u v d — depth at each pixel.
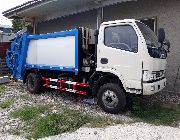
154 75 6.16
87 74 7.28
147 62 5.84
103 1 10.84
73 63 7.27
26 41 9.02
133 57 5.96
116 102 6.28
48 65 8.17
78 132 5.04
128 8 10.57
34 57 8.77
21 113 6.14
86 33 7.20
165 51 7.15
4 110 6.64
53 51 7.92
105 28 6.49
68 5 12.23
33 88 8.84
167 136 4.86
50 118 5.51
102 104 6.54
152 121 5.84
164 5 9.52
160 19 9.65
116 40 6.30
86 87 7.21
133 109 6.49
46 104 7.24
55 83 8.27
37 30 15.67
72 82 7.56
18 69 9.71
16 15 14.70
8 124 5.54
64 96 8.41
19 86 10.40
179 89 9.21
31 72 9.16
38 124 5.33
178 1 9.15
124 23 6.16
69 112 6.31
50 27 14.70
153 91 6.00
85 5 11.91
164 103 7.52
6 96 8.37
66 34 7.34
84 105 7.21
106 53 6.43
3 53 14.40
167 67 9.49
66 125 5.30
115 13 11.02
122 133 5.00
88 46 7.25
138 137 4.80
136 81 5.95
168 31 9.47
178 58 9.23
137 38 5.93
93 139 4.68
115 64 6.28
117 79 6.50
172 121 5.86
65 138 4.71
